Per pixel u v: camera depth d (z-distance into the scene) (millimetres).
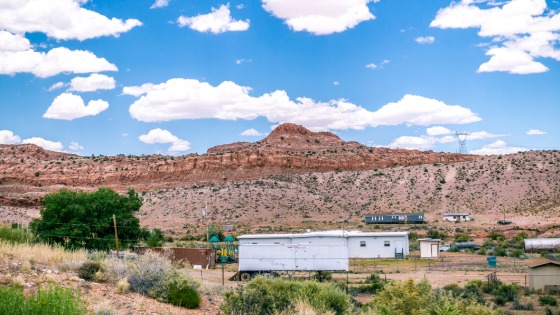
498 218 130375
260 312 15617
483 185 154125
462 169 168750
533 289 37250
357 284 41500
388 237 64812
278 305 15883
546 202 137375
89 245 44969
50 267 16297
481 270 50969
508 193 146500
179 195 160000
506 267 53500
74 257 18484
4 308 8891
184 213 145000
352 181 174875
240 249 44312
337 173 185750
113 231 47562
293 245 43844
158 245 57281
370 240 65062
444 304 14391
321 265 43469
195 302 15945
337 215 145500
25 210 126125
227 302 15750
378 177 174750
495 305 31703
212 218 139875
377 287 36719
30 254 17469
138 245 54812
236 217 140000
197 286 18297
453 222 130875
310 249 43719
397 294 15727
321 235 59219
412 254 70125
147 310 13797
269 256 43938
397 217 131375
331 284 20188
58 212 45375
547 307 30938
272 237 58188
